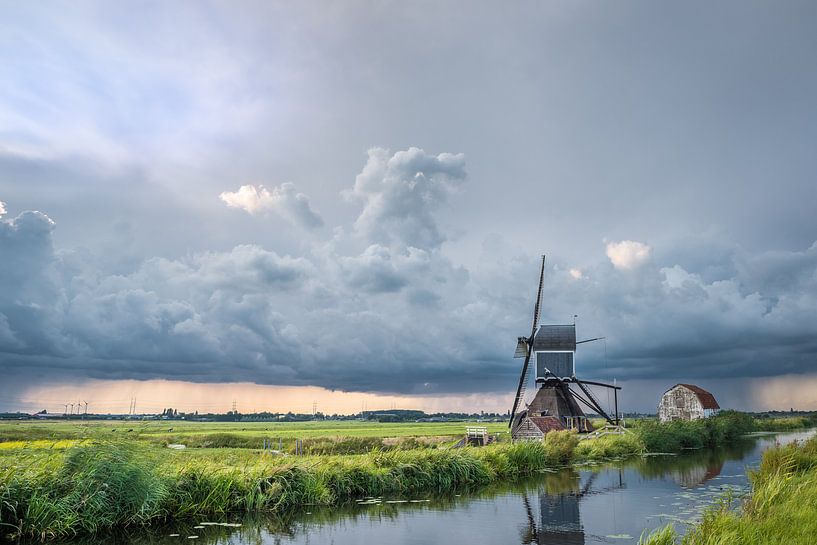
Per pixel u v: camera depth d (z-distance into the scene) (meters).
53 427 88.25
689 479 27.14
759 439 64.50
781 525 11.09
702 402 87.69
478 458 27.64
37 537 14.34
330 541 14.19
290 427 130.88
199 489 17.97
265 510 18.53
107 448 16.31
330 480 21.52
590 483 25.72
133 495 15.91
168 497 16.98
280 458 23.53
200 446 59.72
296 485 20.06
